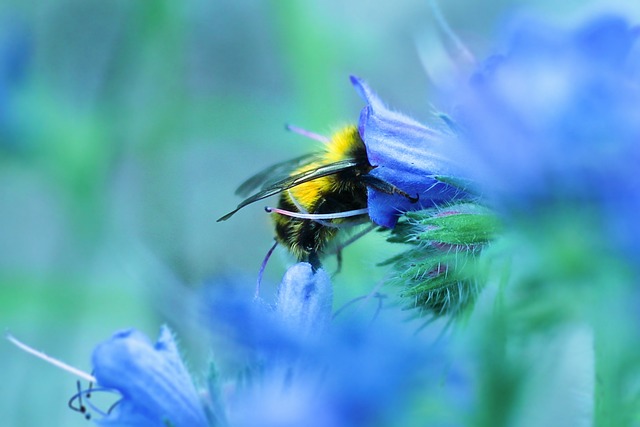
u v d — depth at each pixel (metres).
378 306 0.15
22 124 0.26
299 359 0.14
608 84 0.14
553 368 0.15
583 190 0.14
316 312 0.15
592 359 0.15
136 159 0.27
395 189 0.16
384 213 0.16
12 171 0.27
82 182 0.26
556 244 0.14
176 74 0.26
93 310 0.24
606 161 0.14
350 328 0.13
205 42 0.33
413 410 0.13
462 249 0.15
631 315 0.14
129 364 0.15
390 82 0.31
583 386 0.15
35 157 0.26
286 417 0.13
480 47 0.18
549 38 0.14
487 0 0.31
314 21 0.23
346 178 0.18
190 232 0.28
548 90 0.14
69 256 0.25
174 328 0.19
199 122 0.26
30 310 0.24
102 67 0.31
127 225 0.26
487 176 0.15
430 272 0.15
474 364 0.14
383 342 0.13
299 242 0.18
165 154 0.26
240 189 0.19
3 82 0.26
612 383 0.14
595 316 0.14
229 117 0.25
